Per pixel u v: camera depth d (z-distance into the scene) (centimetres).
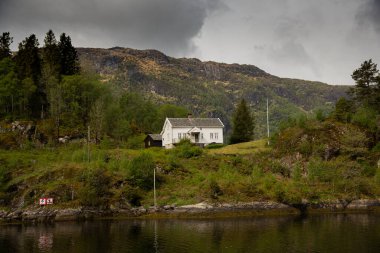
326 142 10362
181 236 6072
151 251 5238
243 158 10181
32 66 13425
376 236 5941
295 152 10288
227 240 5762
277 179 9256
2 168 8700
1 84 11819
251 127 13450
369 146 10681
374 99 12144
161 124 16075
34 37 13988
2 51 14325
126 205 8081
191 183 8762
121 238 6006
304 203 8394
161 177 8894
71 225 7262
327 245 5422
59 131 11850
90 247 5506
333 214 8256
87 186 8112
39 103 12875
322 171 9269
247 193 8319
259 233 6228
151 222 7425
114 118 13300
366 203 8706
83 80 12975
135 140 12175
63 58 14250
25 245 5688
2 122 11500
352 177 9306
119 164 9131
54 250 5388
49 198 7944
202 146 12362
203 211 7944
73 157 9538
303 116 11531
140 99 17412
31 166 9262
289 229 6531
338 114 11494
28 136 11262
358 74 12500
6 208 7831
